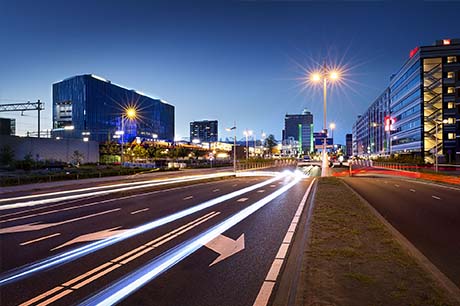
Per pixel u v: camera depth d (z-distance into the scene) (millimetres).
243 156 119438
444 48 72812
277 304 4879
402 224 10617
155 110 169125
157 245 8344
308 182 29156
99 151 76875
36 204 17141
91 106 124688
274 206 14859
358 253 6473
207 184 28938
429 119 73125
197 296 5250
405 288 4820
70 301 5164
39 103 61000
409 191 21375
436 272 5508
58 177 34094
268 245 8188
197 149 111188
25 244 8633
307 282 5066
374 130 136500
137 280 5973
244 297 5176
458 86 71875
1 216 13523
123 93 143750
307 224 9266
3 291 5570
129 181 33156
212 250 7812
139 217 12555
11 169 45344
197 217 12336
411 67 80812
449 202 16031
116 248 8102
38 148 58344
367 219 9883
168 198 18750
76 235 9656
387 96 111250
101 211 14289
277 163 98875
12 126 87625
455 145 71375
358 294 4641
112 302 5094
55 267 6738
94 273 6367
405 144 86688
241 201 16859
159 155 86625
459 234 9156
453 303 4336
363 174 42188
